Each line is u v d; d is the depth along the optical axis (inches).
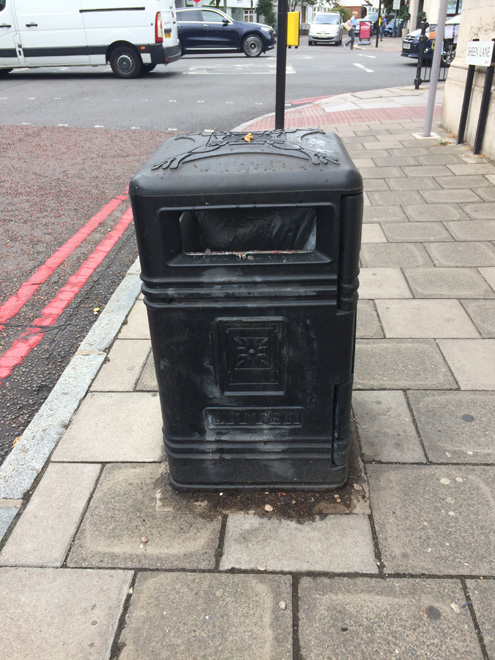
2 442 111.9
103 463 101.0
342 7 2114.9
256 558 82.4
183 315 78.7
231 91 508.1
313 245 77.9
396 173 262.2
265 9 1790.1
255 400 85.0
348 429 88.0
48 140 350.3
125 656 70.5
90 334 142.5
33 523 89.3
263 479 92.7
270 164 71.4
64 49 553.9
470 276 165.8
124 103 462.9
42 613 75.7
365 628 72.4
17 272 183.5
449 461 99.0
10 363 137.1
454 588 76.9
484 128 277.0
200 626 73.5
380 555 82.2
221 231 86.3
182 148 80.4
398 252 183.2
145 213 71.5
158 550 84.1
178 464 91.4
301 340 79.8
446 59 536.7
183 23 772.0
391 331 140.0
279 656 69.7
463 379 121.0
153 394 119.3
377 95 469.1
